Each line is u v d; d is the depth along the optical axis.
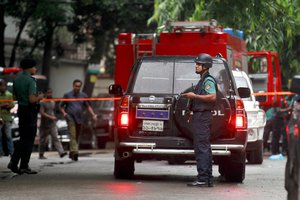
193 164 45.78
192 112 30.73
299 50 63.00
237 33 49.72
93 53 91.94
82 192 28.36
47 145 63.59
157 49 45.66
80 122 48.84
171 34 45.44
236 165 32.47
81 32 91.25
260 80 56.91
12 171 36.72
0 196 27.05
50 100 49.53
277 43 56.06
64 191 28.70
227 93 32.38
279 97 56.44
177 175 37.31
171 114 31.64
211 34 44.81
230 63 46.03
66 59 108.12
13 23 95.81
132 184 31.77
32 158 52.31
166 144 31.52
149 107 31.84
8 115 51.88
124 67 48.19
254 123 45.56
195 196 27.36
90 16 89.06
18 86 35.94
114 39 90.75
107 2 84.06
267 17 51.06
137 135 31.88
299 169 20.78
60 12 80.81
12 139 56.91
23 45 96.94
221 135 31.42
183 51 45.22
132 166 33.88
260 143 46.97
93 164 45.56
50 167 42.75
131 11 84.56
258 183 33.03
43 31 87.12
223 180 34.28
